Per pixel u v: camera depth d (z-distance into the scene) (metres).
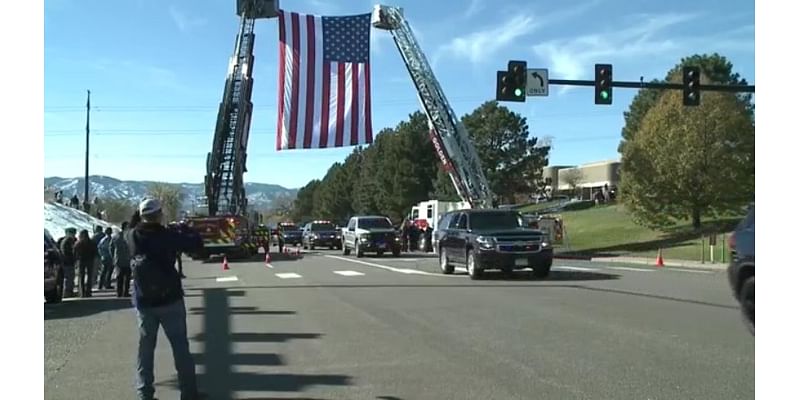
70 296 18.25
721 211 40.03
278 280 21.09
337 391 7.58
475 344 9.98
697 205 39.78
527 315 12.53
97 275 22.94
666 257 31.52
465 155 42.25
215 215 36.88
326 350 9.80
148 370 7.05
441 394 7.35
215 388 7.84
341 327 11.69
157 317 7.05
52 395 7.61
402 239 45.41
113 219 80.69
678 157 39.00
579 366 8.46
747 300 9.38
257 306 14.70
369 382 7.93
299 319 12.70
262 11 38.00
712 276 20.56
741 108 40.00
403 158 85.25
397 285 18.55
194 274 25.16
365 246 36.34
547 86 24.72
